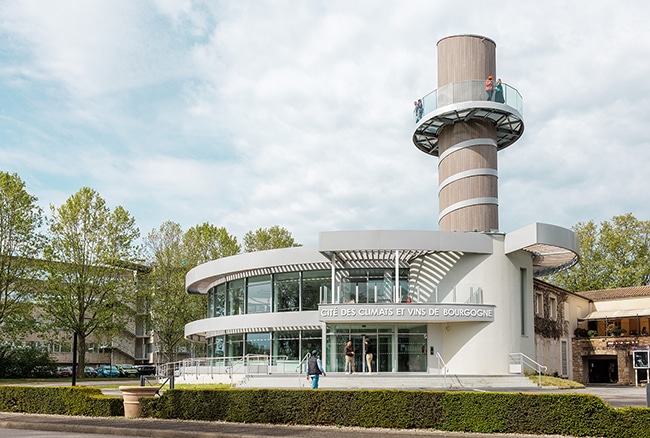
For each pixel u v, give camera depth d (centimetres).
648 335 4547
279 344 4059
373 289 3888
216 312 4691
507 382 3244
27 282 5353
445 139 4091
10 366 5891
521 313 3803
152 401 2177
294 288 4050
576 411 1645
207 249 6756
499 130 4203
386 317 3500
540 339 4225
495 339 3600
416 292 3822
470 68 4003
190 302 6284
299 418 1931
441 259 3772
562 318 4738
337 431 1794
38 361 6047
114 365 7712
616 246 6750
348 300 3872
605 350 4666
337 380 3164
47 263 5478
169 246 6475
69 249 5600
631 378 4544
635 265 6675
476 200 3922
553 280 7181
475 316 3559
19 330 5362
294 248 3981
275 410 1964
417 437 1681
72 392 2345
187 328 4994
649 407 1592
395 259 3672
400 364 3644
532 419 1688
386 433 1747
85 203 5719
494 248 3709
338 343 3678
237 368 3919
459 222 3928
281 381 3241
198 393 2097
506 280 3700
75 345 2558
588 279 6881
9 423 2161
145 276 6312
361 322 3622
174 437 1816
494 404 1730
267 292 4175
